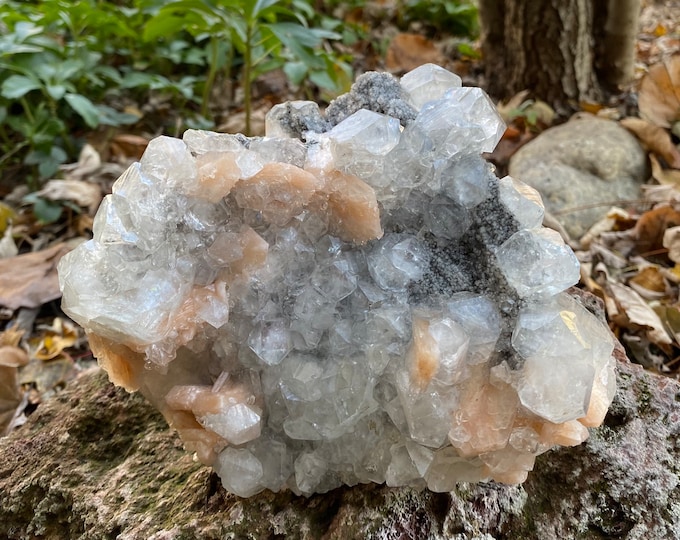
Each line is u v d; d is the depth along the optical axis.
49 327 0.43
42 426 0.29
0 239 0.50
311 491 0.22
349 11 0.90
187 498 0.24
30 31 0.55
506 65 0.68
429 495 0.22
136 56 0.68
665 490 0.22
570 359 0.18
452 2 0.90
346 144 0.19
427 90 0.24
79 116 0.62
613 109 0.62
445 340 0.19
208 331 0.20
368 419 0.21
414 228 0.21
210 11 0.50
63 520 0.25
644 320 0.37
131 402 0.28
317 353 0.21
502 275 0.20
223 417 0.20
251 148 0.20
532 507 0.23
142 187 0.18
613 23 0.62
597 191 0.51
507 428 0.19
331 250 0.20
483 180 0.20
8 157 0.57
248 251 0.19
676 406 0.25
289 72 0.55
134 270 0.19
